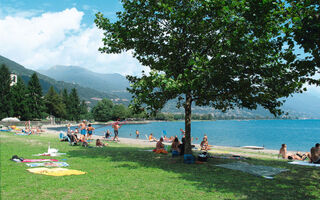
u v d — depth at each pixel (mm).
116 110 174000
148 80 11859
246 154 19609
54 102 115625
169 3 12648
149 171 10828
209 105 16031
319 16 7332
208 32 13125
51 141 24297
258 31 10078
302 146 42469
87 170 10469
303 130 107438
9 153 14516
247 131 95688
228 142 47906
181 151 16047
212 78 11695
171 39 13188
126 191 7438
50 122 98875
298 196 7531
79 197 6641
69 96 130500
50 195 6738
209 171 11164
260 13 8672
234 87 12812
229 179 9594
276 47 10914
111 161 13195
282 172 11289
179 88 11273
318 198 7426
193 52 13016
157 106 12672
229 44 11070
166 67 12680
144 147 22828
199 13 12242
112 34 14422
